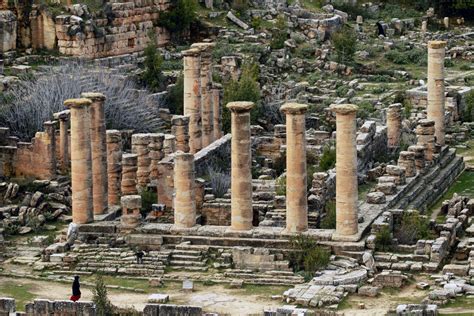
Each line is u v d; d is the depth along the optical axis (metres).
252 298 106.75
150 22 174.50
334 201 123.00
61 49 163.88
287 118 114.69
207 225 121.62
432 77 144.50
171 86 159.62
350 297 106.00
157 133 140.88
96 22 167.00
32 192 131.12
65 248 116.94
